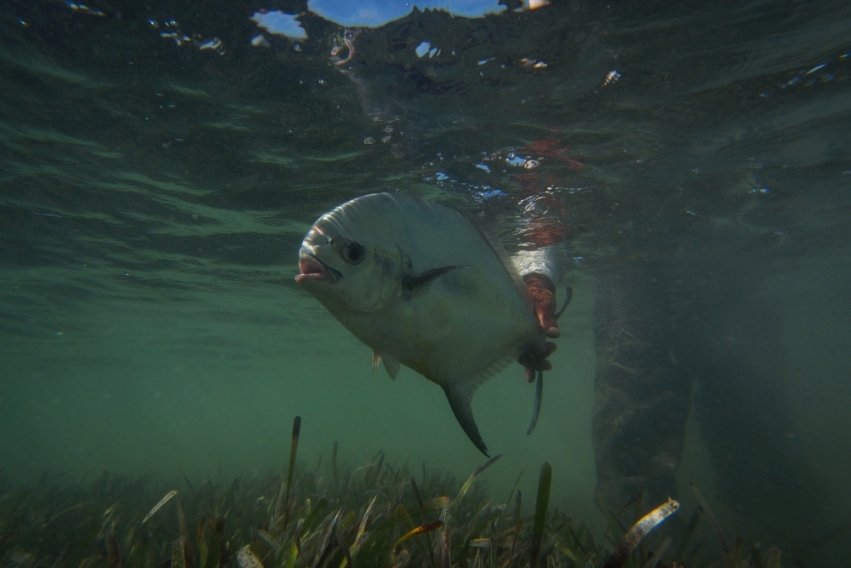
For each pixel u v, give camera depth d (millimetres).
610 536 5465
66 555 5539
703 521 15117
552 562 3861
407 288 1911
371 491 8266
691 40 7285
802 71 8047
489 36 7098
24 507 9102
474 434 2084
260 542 3316
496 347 2230
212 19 6695
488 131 9453
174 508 9148
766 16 6848
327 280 1756
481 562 3508
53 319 24859
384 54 7391
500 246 2395
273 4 6465
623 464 13023
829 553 11656
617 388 14750
